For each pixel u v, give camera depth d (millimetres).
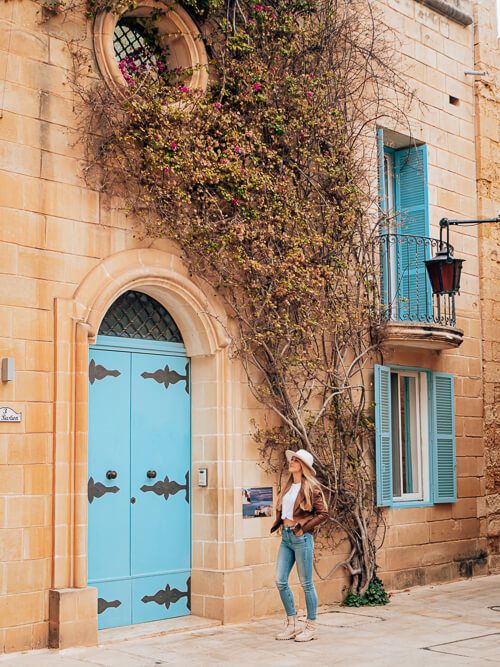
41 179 8281
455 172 13281
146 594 9125
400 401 12453
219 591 9281
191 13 9688
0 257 7938
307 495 8500
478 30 13945
